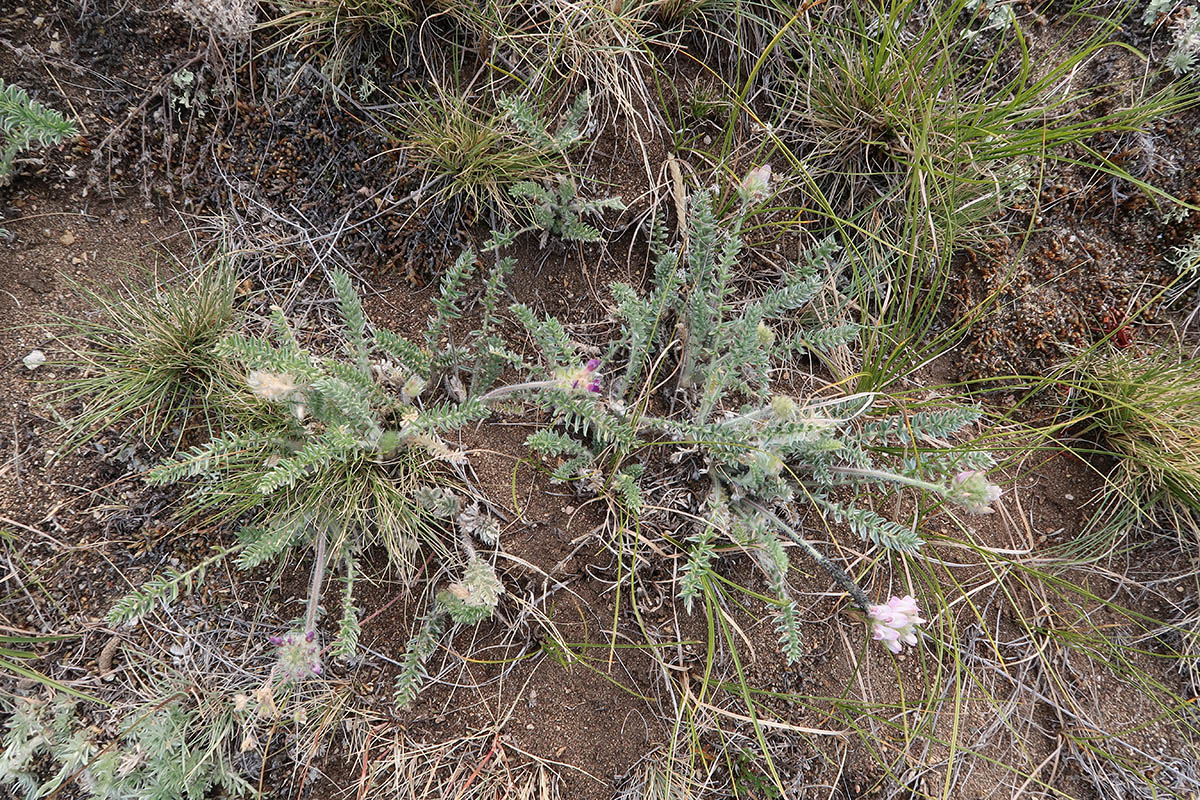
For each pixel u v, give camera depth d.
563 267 2.38
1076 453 2.46
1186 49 2.43
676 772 2.19
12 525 1.97
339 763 2.09
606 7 2.27
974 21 2.53
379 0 2.12
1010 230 2.53
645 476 2.25
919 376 2.50
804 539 2.31
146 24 2.10
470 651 2.15
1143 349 2.49
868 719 2.32
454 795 2.09
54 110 2.04
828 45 2.44
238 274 2.20
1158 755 2.39
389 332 2.05
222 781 2.01
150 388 2.02
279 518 2.01
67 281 2.06
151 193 2.15
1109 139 2.50
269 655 2.07
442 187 2.23
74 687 1.97
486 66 2.29
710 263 2.19
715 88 2.48
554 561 2.19
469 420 2.04
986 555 2.27
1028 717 2.41
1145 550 2.49
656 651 2.18
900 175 2.44
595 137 2.36
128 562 2.03
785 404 1.80
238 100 2.16
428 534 2.08
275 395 1.73
